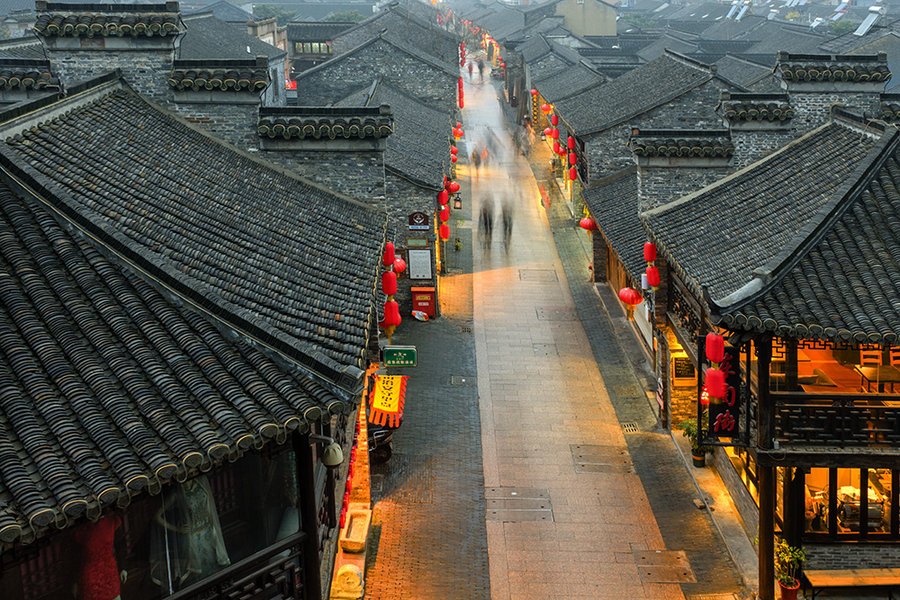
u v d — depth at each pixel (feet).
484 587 64.49
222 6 264.31
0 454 31.42
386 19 210.18
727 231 68.28
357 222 70.23
